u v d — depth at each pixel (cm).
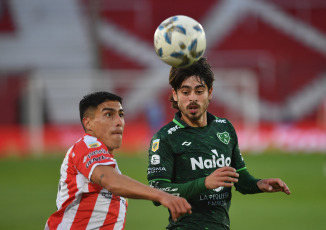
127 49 10588
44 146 8200
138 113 9419
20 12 10694
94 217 1398
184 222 1564
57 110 9056
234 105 9475
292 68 10181
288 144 8362
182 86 1556
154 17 10856
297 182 5050
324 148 8300
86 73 9662
